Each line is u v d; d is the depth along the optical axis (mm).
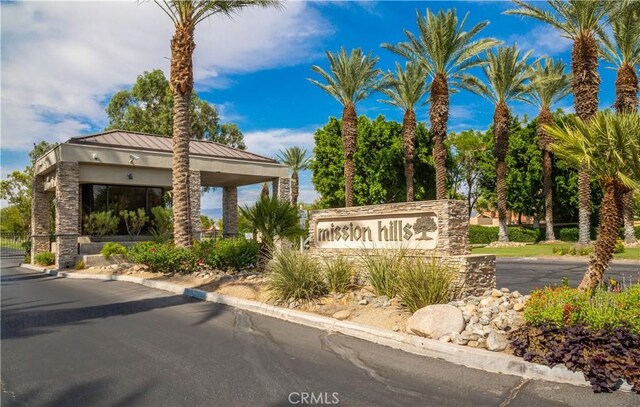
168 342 6930
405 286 7812
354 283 9625
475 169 49375
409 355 6180
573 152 6910
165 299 10875
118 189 23953
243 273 12664
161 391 4965
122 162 21891
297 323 8117
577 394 4715
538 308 6105
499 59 32500
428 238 9375
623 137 6375
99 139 23203
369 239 10609
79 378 5379
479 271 8789
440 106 28672
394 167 40562
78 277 16922
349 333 7289
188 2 15789
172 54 15977
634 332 5379
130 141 24297
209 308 9602
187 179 15633
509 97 34125
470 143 48125
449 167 44969
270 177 27828
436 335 6414
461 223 9281
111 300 11000
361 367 5723
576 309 5797
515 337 5945
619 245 22875
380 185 39969
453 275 8289
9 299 11523
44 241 25172
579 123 6922
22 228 42531
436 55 28078
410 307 7582
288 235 13516
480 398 4723
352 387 5062
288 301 9078
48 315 9180
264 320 8375
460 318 6559
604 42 26328
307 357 6141
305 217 14234
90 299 11242
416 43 28625
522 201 42219
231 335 7340
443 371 5531
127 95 44062
